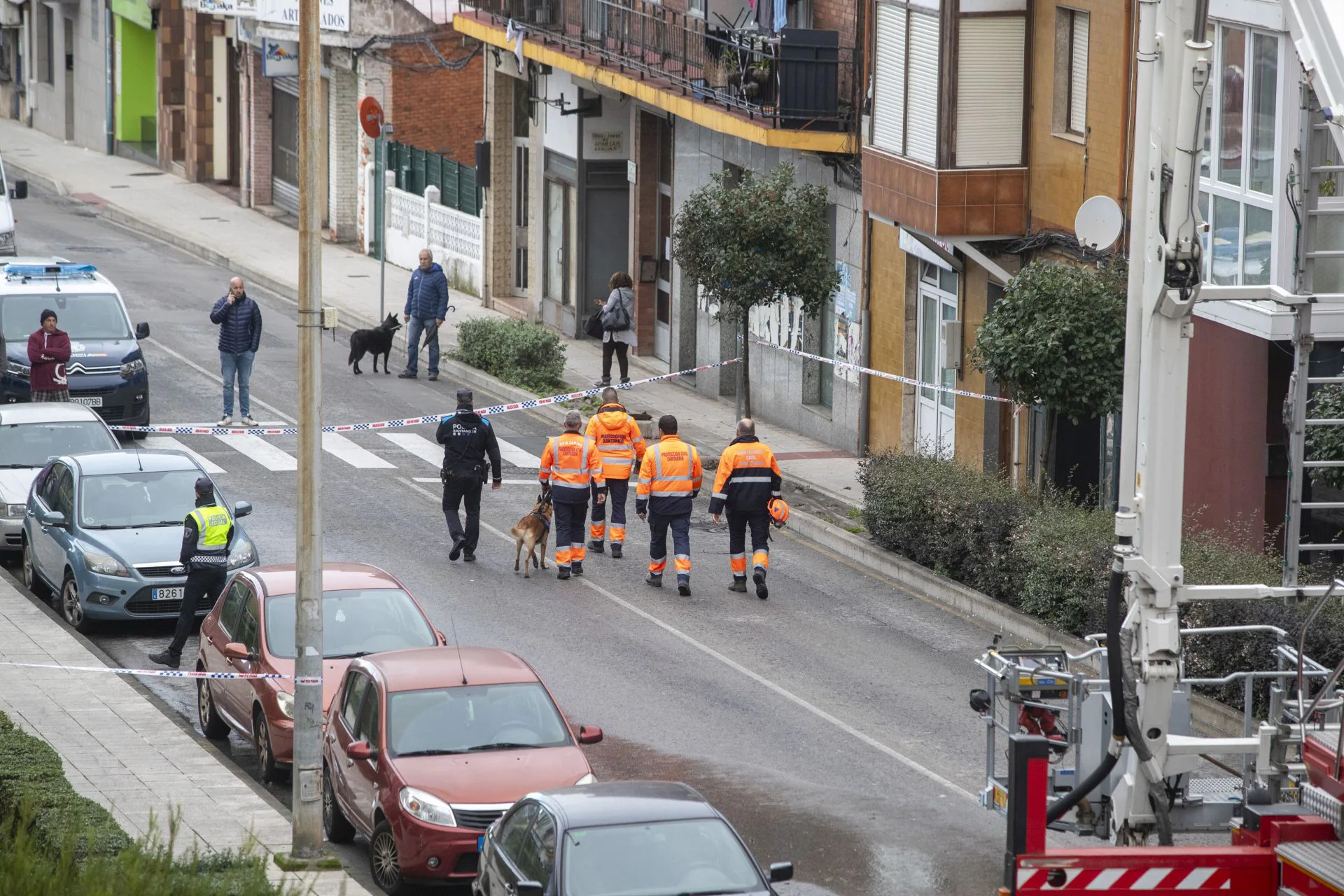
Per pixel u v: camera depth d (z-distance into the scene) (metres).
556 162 116.00
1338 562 61.06
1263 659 53.75
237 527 66.88
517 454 90.25
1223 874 31.73
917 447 84.94
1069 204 72.44
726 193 85.31
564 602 67.88
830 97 86.00
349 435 92.38
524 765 44.34
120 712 56.09
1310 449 58.72
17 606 66.75
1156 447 35.47
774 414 97.00
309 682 45.47
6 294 90.69
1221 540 62.25
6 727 48.44
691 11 100.81
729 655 62.25
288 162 153.00
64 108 188.25
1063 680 38.56
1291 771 35.00
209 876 34.88
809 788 50.69
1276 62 59.19
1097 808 37.34
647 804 38.78
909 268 84.19
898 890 44.06
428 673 46.84
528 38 112.88
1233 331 64.06
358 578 55.41
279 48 142.25
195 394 98.94
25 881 32.97
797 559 74.69
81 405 78.88
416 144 139.38
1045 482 70.25
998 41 74.50
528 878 37.88
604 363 101.50
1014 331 65.69
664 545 69.88
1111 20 69.25
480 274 127.12
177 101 172.00
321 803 46.25
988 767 39.16
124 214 151.25
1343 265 58.56
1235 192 61.62
